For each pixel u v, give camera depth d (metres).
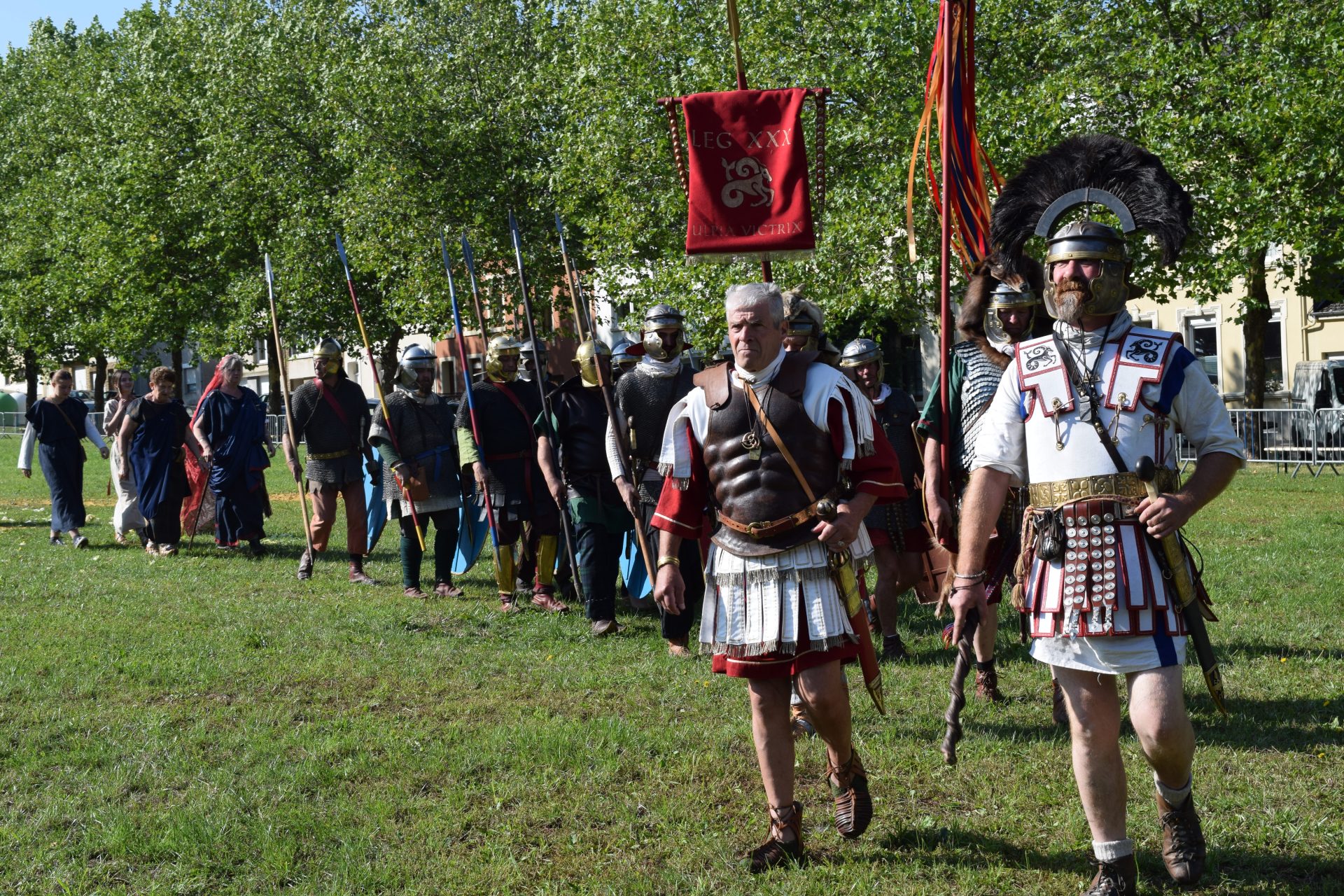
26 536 13.05
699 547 6.69
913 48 18.69
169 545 11.08
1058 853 3.64
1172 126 17.03
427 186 26.55
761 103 5.19
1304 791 4.08
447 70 26.91
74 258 33.56
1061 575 3.10
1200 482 3.06
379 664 6.29
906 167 17.98
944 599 3.93
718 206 5.20
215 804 4.18
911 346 30.61
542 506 7.99
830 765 3.79
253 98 28.98
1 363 46.25
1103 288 3.17
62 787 4.39
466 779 4.45
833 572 3.56
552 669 6.20
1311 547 9.88
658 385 6.76
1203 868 3.32
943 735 4.84
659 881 3.53
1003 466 3.29
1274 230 16.94
